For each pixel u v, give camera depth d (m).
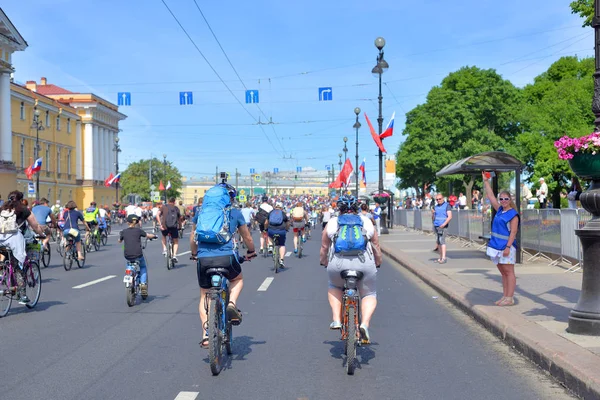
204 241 6.19
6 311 9.37
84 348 7.16
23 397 5.30
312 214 49.25
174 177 109.25
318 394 5.41
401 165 65.50
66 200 79.19
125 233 10.48
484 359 6.67
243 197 78.25
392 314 9.53
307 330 8.24
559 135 50.53
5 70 54.88
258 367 6.34
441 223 16.11
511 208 9.08
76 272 15.93
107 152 92.31
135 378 5.91
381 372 6.16
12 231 9.51
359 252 6.20
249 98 30.09
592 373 5.26
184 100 29.69
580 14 30.75
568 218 13.84
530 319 7.88
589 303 6.86
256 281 13.77
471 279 12.52
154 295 11.56
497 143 52.69
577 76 56.16
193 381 5.81
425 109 57.75
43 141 72.38
